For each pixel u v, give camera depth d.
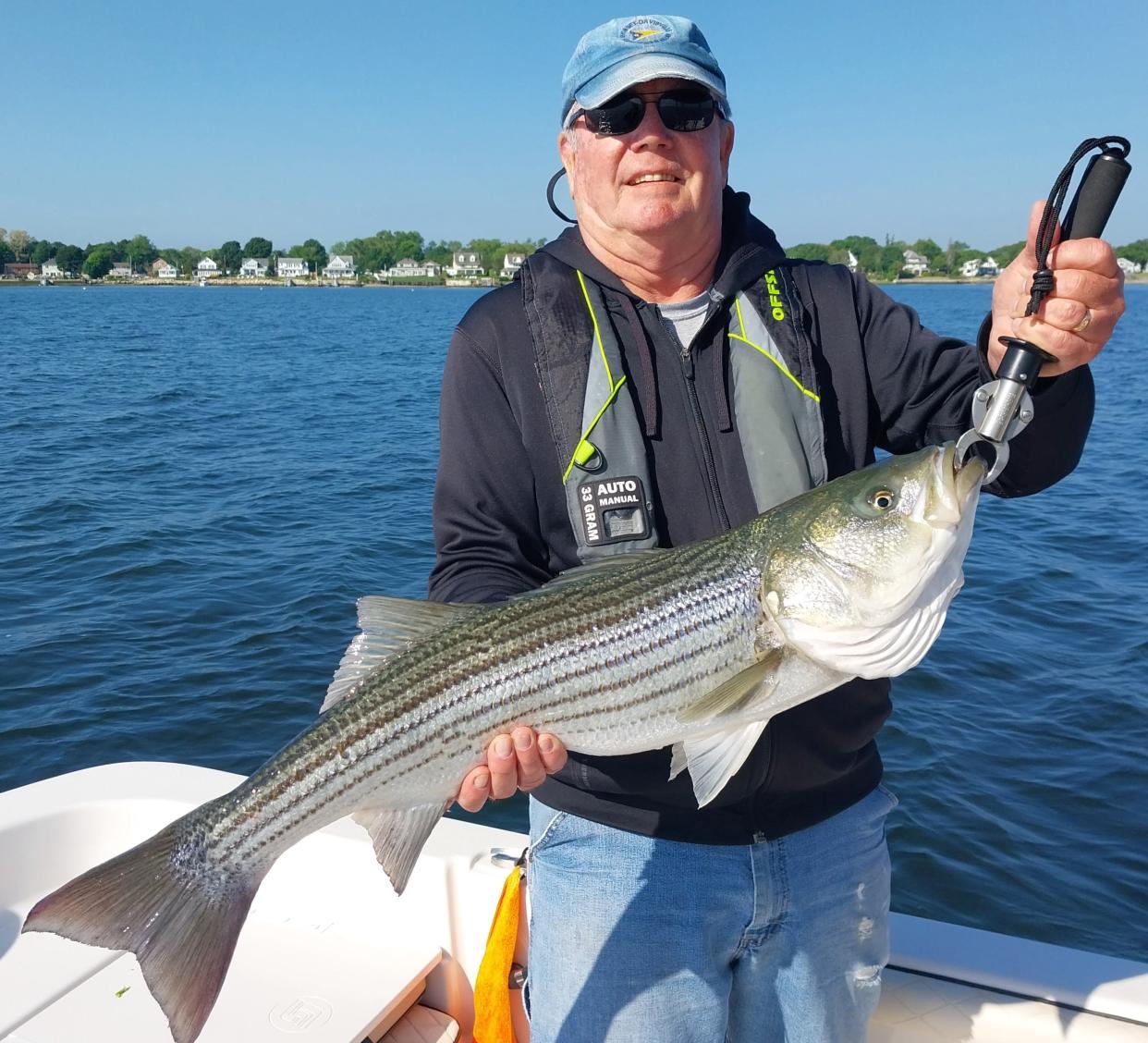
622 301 2.92
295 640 8.24
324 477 14.91
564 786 2.78
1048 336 2.27
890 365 2.92
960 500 2.53
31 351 39.44
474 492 2.90
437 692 2.63
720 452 2.87
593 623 2.61
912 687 7.18
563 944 2.75
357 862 3.73
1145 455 17.30
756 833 2.67
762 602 2.63
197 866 2.61
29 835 3.87
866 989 2.83
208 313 81.38
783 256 3.07
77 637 8.27
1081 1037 2.93
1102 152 2.24
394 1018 3.43
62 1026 3.23
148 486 14.02
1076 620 8.51
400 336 54.44
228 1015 3.29
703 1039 2.71
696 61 2.81
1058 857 5.33
